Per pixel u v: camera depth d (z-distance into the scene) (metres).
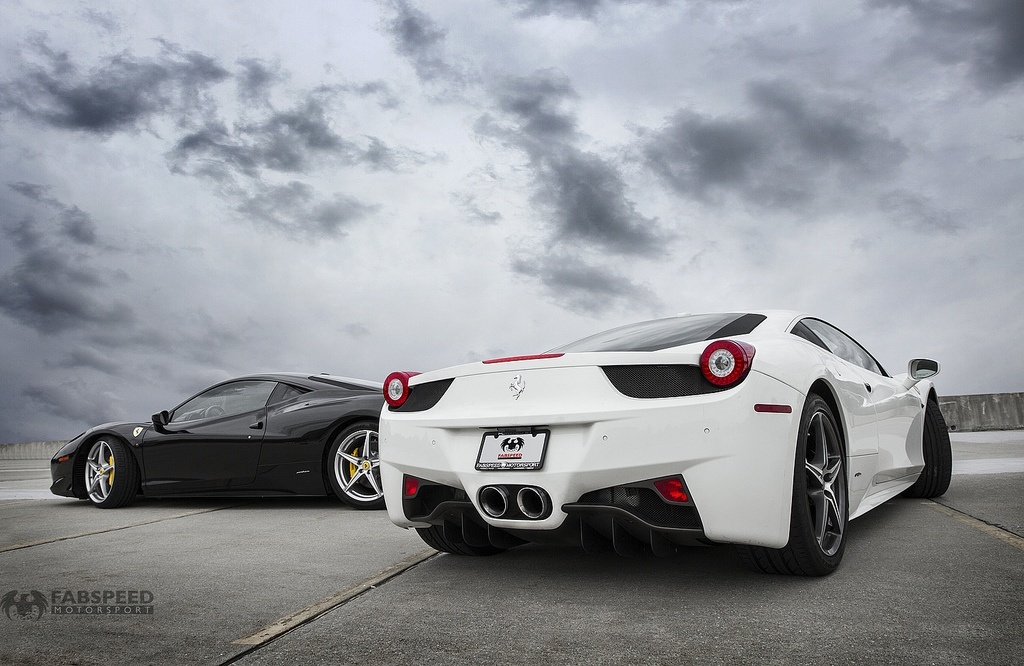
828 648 1.83
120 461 5.37
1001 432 12.38
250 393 5.27
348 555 3.27
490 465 2.50
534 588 2.57
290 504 5.33
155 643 2.04
